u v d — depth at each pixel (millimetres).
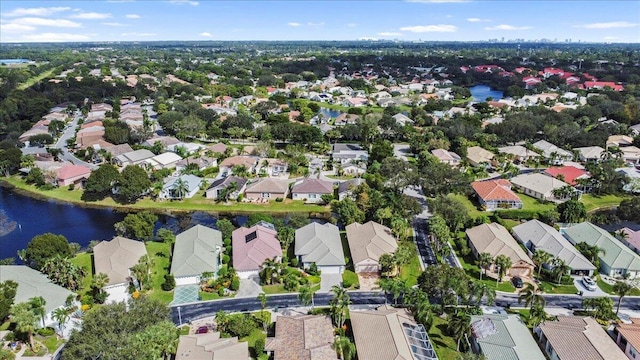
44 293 88375
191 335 79750
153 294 96250
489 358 74562
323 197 150125
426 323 85188
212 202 152375
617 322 86438
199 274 100688
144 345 68500
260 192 153125
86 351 67438
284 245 117375
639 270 104688
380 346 74688
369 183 158625
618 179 161500
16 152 179500
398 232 119938
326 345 75250
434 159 180500
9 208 148500
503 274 102438
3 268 94562
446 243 117500
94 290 95500
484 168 182500
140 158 188625
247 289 99000
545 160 194625
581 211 135125
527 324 87188
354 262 106438
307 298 88125
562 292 99375
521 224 128625
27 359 76062
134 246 110000
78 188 163125
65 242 108188
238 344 75438
